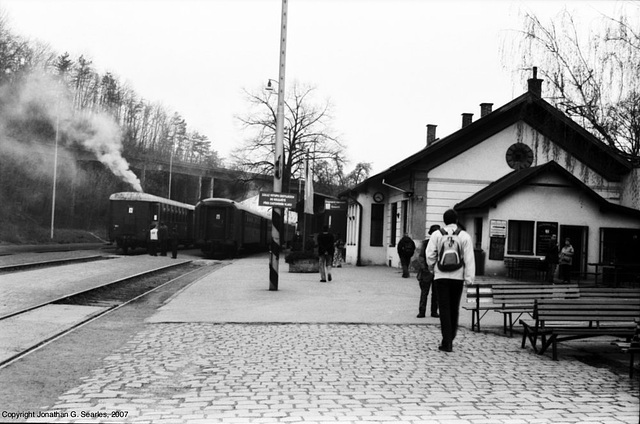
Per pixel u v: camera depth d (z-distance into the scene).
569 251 24.86
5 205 59.41
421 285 13.76
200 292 18.25
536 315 9.59
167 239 43.22
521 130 27.00
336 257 33.91
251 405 6.45
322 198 49.69
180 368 8.18
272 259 18.80
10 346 9.30
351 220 38.69
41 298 15.38
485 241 26.77
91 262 29.50
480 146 29.66
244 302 15.88
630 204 28.53
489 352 9.95
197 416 6.00
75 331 10.99
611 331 9.62
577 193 26.95
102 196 72.88
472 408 6.49
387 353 9.61
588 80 18.38
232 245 43.59
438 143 29.11
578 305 9.68
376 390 7.23
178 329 11.52
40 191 63.97
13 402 6.42
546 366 8.92
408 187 30.88
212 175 89.50
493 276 26.47
